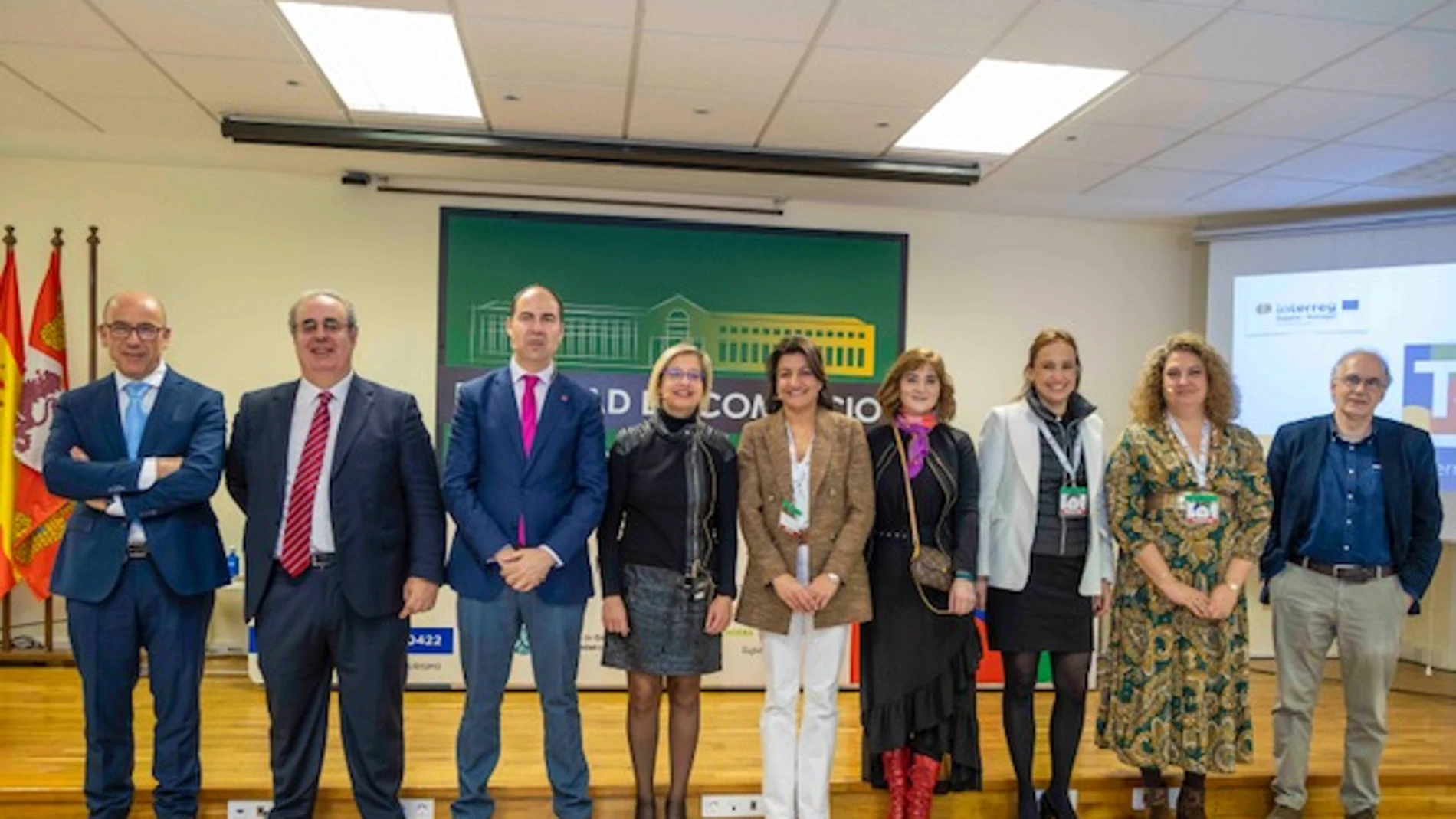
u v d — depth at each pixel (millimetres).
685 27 3152
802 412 2961
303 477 2744
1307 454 3275
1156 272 5730
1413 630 5465
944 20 3053
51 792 3094
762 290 5293
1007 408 3137
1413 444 3221
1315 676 3293
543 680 2844
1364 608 3191
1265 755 3791
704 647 2891
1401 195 5059
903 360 3080
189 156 4730
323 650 2807
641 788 2984
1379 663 3209
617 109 4008
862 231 5387
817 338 5340
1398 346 5078
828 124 4141
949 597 2984
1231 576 3035
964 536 2988
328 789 3129
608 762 3574
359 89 3861
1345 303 5188
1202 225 5660
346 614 2746
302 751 2807
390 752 2824
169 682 2818
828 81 3627
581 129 4320
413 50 3457
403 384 5078
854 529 2865
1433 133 4047
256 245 4988
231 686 4457
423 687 4641
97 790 2803
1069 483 3043
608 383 5160
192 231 4949
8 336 4609
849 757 3691
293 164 4820
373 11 3119
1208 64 3365
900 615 2973
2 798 3076
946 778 3312
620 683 4723
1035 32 3133
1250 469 3092
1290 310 5309
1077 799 3418
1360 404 3201
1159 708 3047
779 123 4141
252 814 3145
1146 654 3080
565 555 2768
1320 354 5242
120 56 3510
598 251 5164
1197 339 3125
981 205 5355
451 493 2789
